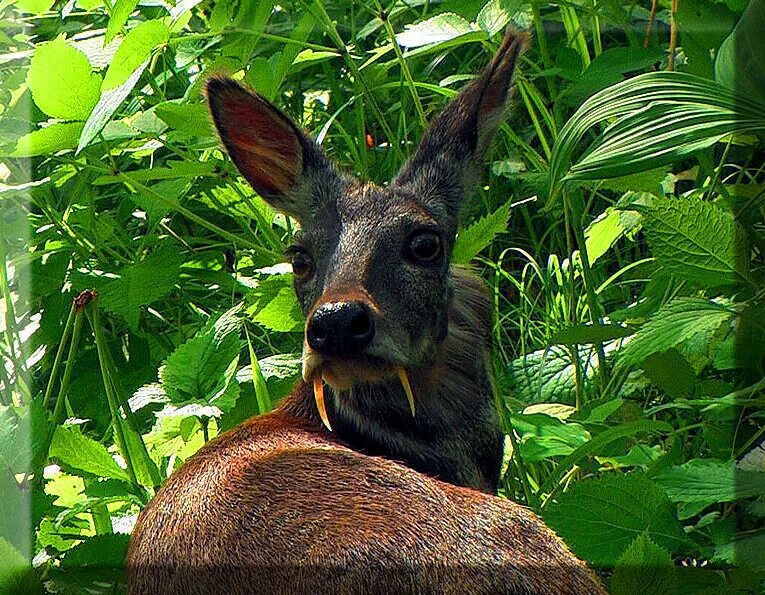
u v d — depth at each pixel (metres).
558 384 8.24
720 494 6.16
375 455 6.32
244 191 8.94
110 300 8.38
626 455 7.23
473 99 6.70
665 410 8.12
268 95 8.23
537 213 9.12
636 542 5.40
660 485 6.29
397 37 8.67
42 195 9.12
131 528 6.93
